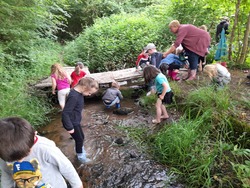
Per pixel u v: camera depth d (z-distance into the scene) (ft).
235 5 18.22
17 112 13.19
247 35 17.56
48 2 21.80
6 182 4.58
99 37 28.40
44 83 17.19
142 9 42.19
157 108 12.39
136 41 26.99
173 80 16.42
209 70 13.50
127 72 19.60
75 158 10.50
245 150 8.77
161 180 9.07
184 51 16.40
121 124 13.34
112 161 10.27
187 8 27.53
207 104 12.13
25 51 20.06
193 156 9.34
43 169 4.29
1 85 14.60
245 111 11.55
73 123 9.11
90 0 41.01
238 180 8.32
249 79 15.56
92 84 8.86
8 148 3.69
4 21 17.98
